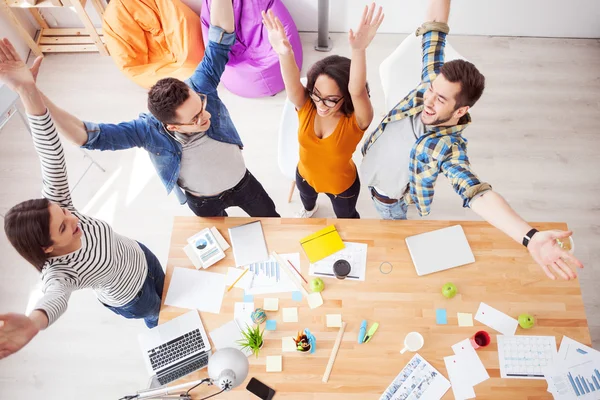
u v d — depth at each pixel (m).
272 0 3.48
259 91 3.71
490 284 2.22
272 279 2.26
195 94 1.95
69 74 4.02
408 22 3.96
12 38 3.92
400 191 2.28
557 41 4.02
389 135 2.10
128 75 3.68
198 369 2.08
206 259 2.30
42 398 2.88
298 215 3.34
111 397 2.87
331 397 2.03
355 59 1.83
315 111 2.13
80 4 3.63
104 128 1.97
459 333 2.13
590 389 2.00
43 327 1.63
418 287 2.23
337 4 3.81
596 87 3.80
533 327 2.13
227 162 2.33
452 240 2.31
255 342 2.07
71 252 1.87
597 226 3.26
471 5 3.78
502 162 3.50
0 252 3.32
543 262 1.58
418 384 2.04
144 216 3.42
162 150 2.11
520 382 2.03
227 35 2.17
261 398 2.03
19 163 3.62
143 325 3.06
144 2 3.53
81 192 3.52
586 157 3.51
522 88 3.80
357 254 2.30
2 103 2.90
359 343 2.12
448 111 1.75
